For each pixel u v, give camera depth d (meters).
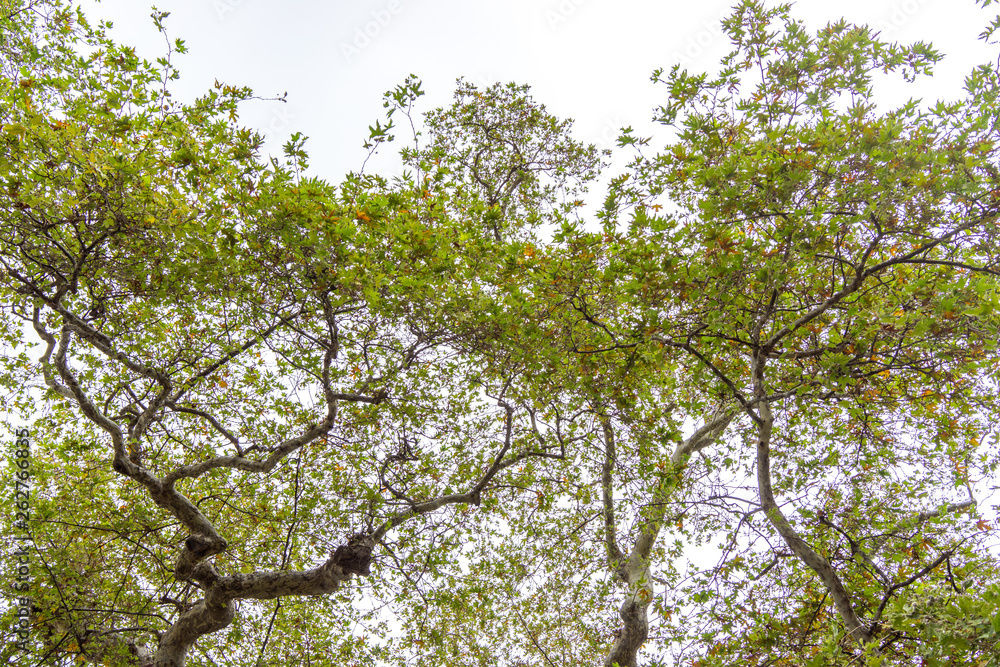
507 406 10.09
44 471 9.67
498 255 8.32
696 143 7.43
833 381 6.63
